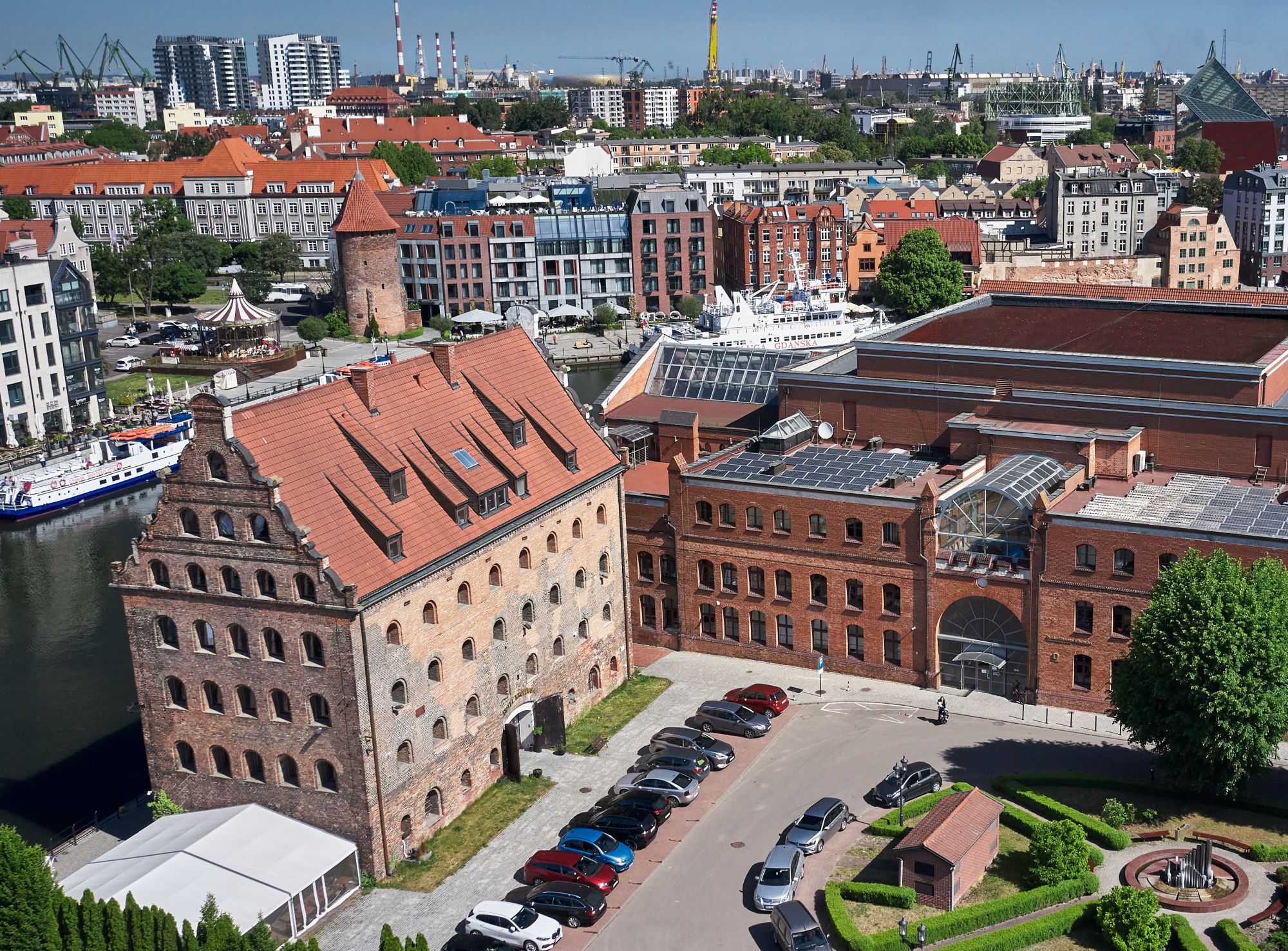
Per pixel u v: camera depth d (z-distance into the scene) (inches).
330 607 2711.6
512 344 3639.3
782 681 3732.8
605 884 2736.2
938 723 3400.6
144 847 2792.8
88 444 6791.3
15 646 4522.6
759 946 2551.7
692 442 4525.1
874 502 3570.4
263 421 2849.4
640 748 3371.1
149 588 2918.3
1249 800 2878.9
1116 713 2999.5
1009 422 3922.2
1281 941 2359.7
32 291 6791.3
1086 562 3329.2
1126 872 2637.8
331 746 2819.9
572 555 3518.7
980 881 2691.9
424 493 3070.9
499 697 3238.2
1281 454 3558.1
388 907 2748.5
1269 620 2706.7
